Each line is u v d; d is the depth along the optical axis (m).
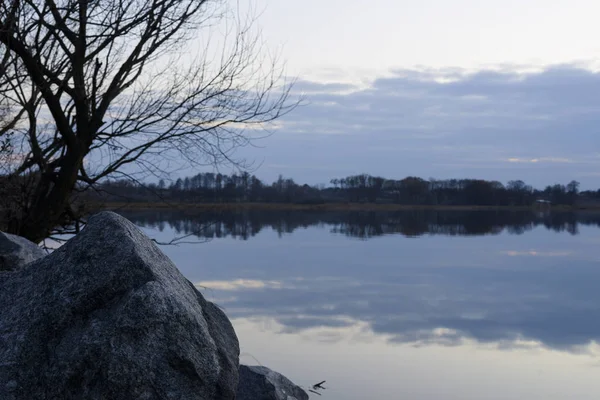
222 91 11.32
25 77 10.57
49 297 4.22
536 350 11.86
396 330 13.07
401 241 33.94
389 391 9.10
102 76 11.21
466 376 10.04
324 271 21.42
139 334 3.97
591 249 30.83
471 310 15.48
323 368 10.14
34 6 10.12
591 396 9.20
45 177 11.13
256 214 66.69
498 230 45.66
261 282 18.78
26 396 3.93
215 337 4.46
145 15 10.84
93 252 4.34
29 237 10.94
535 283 19.94
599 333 13.25
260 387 6.99
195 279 19.17
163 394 3.94
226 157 11.56
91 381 3.91
